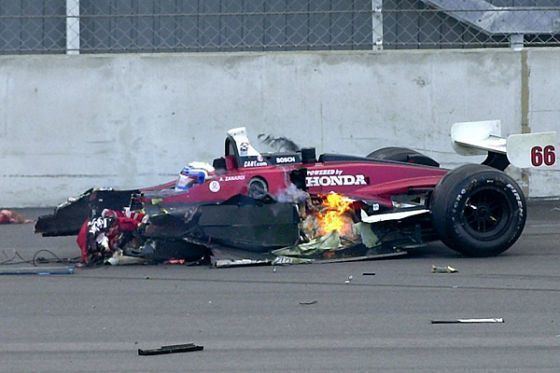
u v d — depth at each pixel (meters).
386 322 24.78
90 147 47.31
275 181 33.53
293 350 22.39
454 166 47.81
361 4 52.31
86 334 24.00
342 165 34.56
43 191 47.31
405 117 47.72
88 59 47.16
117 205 33.09
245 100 47.50
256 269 32.00
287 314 25.73
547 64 47.75
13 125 47.09
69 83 47.16
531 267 31.59
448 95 47.72
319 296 27.78
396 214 33.16
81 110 47.25
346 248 33.09
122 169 47.44
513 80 47.75
